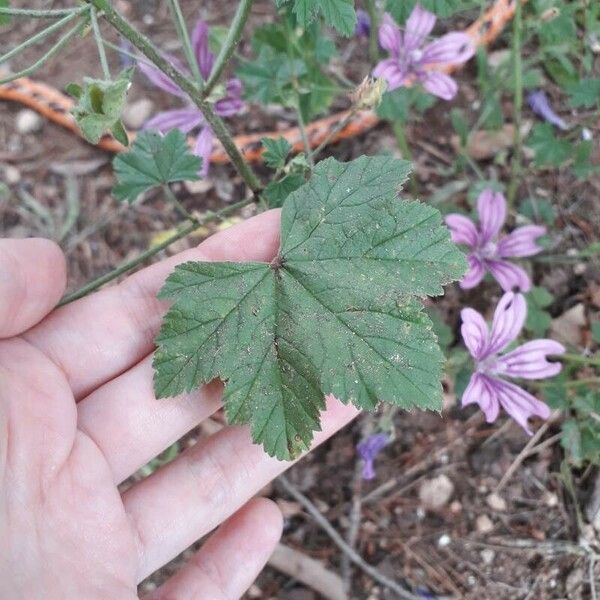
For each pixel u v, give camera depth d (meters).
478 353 0.18
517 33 0.22
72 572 0.14
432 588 0.22
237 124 0.26
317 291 0.14
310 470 0.23
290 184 0.17
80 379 0.16
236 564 0.17
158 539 0.16
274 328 0.14
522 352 0.19
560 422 0.23
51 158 0.26
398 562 0.22
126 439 0.16
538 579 0.22
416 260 0.14
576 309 0.23
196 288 0.14
